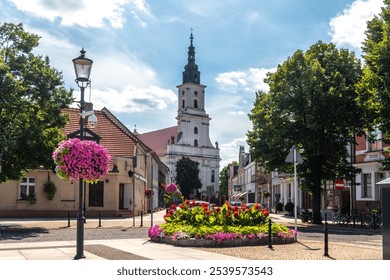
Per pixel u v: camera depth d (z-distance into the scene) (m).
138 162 41.56
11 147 22.22
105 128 40.03
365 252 13.48
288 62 31.27
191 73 120.31
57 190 34.66
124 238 18.14
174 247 14.52
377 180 33.78
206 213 17.03
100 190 35.84
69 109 40.16
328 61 31.62
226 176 137.75
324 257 12.36
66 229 22.75
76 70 12.88
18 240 17.09
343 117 29.64
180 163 103.44
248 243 15.15
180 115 116.75
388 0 24.97
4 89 22.12
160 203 74.25
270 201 60.59
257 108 33.94
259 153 32.94
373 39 25.59
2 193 33.62
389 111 23.12
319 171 31.83
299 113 29.94
